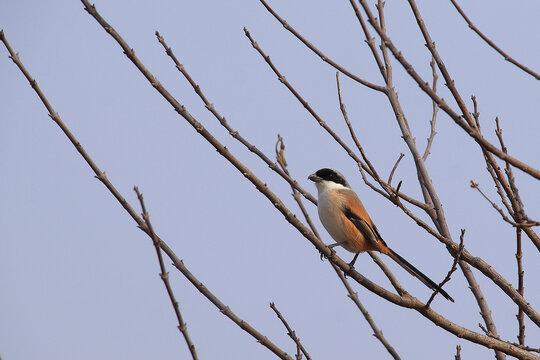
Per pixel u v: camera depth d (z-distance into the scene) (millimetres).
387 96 10406
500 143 9000
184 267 8008
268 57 9867
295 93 9883
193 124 8617
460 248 8578
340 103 9469
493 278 9156
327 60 9883
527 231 8812
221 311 8047
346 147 9742
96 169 7773
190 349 7047
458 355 9023
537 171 7266
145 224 7840
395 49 7055
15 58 7531
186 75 9500
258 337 8133
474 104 9414
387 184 9250
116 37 8266
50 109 7629
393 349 9633
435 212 10250
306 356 8430
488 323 10078
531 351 9242
